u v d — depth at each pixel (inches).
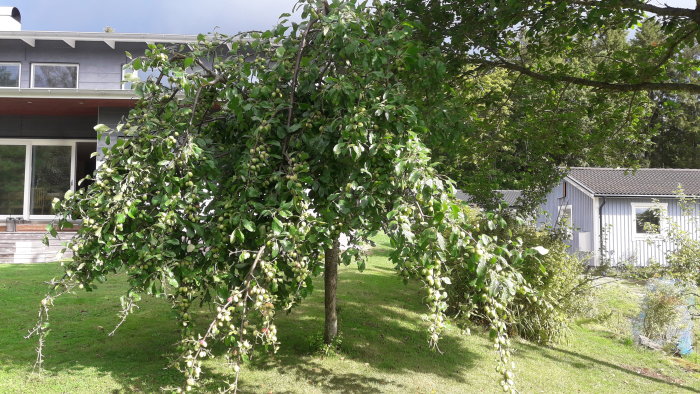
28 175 468.8
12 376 159.8
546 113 256.1
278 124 131.4
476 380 195.8
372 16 150.7
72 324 219.9
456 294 240.5
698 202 560.4
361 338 229.0
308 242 116.8
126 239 117.6
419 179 102.2
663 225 550.9
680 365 253.0
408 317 272.1
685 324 290.8
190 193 117.5
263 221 121.7
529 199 300.8
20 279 301.7
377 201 114.7
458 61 218.4
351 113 118.4
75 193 118.1
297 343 215.8
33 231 442.3
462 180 289.9
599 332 310.2
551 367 225.0
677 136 1074.1
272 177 119.0
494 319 106.2
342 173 130.9
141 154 117.2
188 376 105.5
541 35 227.6
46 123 472.4
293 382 176.6
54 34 487.2
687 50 730.8
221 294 114.3
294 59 145.5
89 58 515.2
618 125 256.5
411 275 120.2
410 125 124.7
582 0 190.5
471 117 254.4
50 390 151.4
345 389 174.1
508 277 106.8
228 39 152.4
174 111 133.6
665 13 181.0
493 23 205.9
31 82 509.7
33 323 217.6
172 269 119.0
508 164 306.5
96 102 409.1
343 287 328.5
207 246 120.1
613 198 568.1
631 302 385.4
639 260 557.9
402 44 138.6
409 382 185.9
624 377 222.7
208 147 142.0
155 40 498.0
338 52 136.3
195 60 141.3
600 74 233.0
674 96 948.0
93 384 158.1
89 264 115.7
